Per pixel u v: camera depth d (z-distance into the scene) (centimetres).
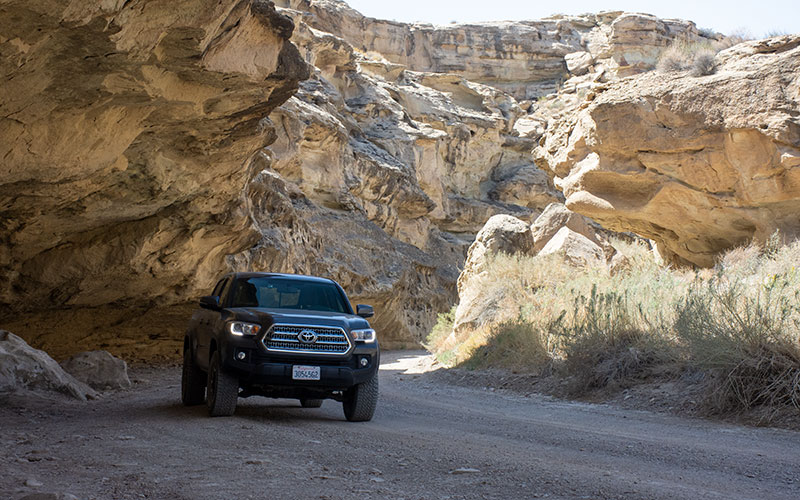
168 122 1210
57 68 874
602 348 1253
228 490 419
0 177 1053
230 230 1939
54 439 635
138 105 1070
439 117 5994
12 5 691
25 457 528
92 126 1049
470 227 6100
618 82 2045
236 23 980
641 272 1766
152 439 630
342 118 4772
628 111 1964
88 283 1778
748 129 1756
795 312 1009
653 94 1912
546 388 1277
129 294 1972
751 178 1798
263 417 845
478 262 2303
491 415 962
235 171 1606
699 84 1838
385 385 1531
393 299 4356
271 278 961
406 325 4672
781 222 1836
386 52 7275
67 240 1661
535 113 6775
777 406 852
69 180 1195
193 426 715
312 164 4228
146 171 1399
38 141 1008
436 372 1733
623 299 1395
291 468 498
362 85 5525
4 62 785
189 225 1781
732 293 1044
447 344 2116
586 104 2145
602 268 1956
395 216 5034
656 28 6812
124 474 467
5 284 1645
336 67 5431
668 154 1945
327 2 6956
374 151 4962
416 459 554
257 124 1379
